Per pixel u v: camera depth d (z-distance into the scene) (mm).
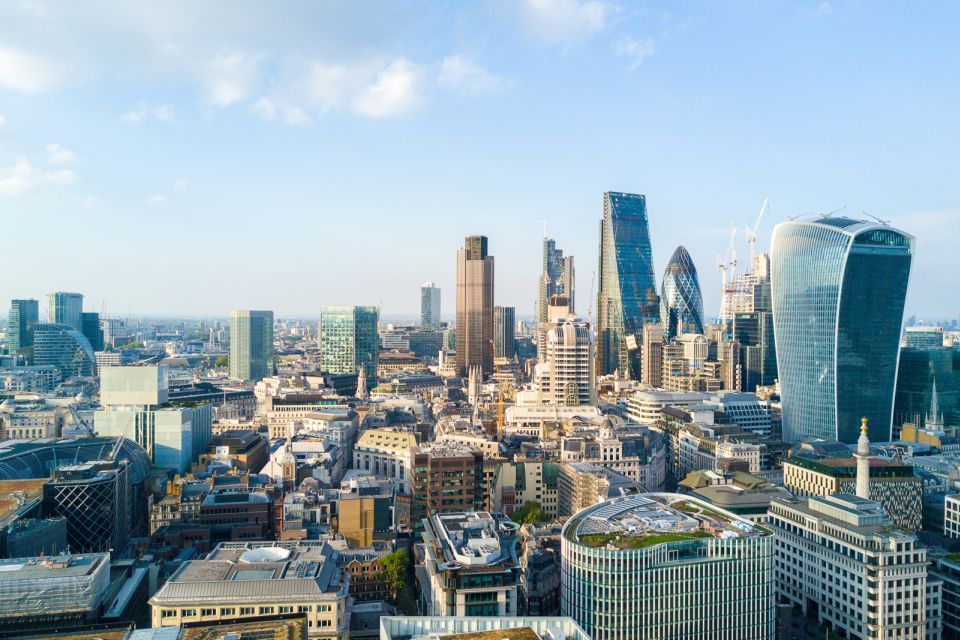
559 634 174625
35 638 173875
